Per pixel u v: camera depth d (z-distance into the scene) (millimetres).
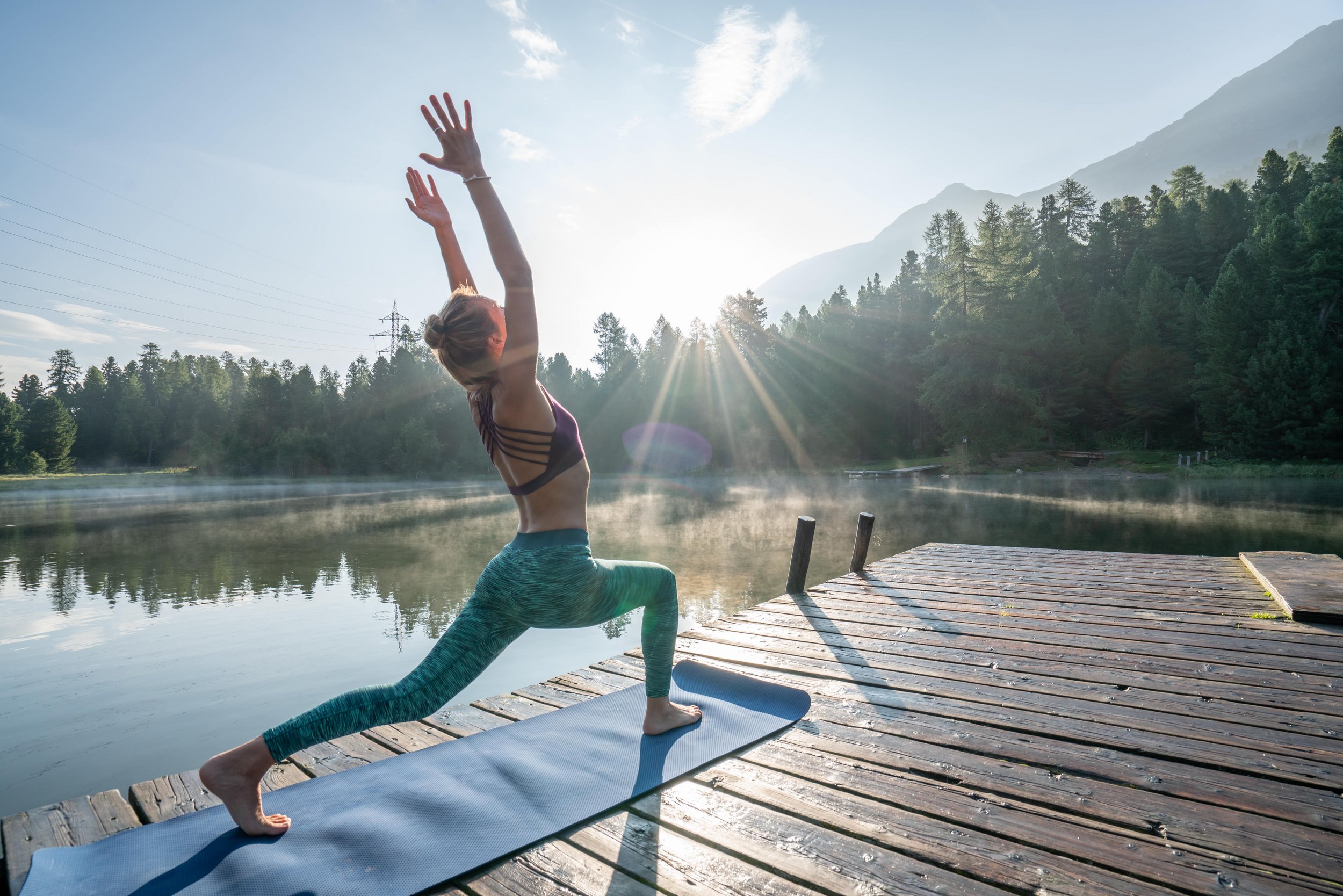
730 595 8984
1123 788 2105
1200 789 2086
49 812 2111
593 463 62562
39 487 56156
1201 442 46406
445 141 1684
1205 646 3555
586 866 1747
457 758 2377
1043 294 48812
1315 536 13812
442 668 1752
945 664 3408
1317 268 40344
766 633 4105
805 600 4965
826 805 2043
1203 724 2578
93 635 7770
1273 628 3828
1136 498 24203
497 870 1737
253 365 99438
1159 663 3309
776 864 1736
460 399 60906
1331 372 38031
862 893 1606
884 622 4270
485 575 1826
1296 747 2348
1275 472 35438
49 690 5828
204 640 7457
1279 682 2990
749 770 2287
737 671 3414
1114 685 3035
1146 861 1715
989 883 1645
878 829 1898
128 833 1896
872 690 3076
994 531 15391
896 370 55125
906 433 57781
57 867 1719
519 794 2092
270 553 14461
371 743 2627
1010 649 3611
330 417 66562
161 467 89250
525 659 6375
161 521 23656
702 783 2193
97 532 20312
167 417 91625
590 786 2139
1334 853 1728
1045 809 1996
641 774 2219
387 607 9031
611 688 3186
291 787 2166
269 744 1817
